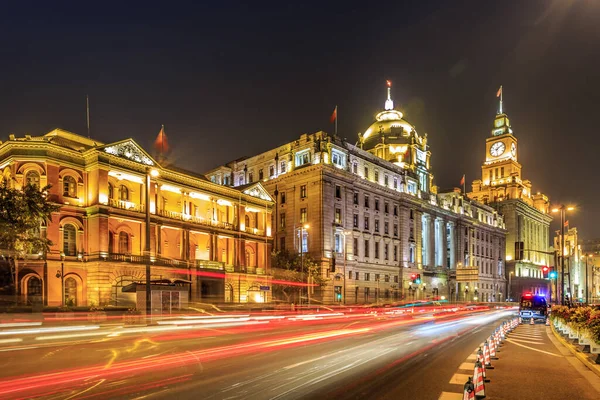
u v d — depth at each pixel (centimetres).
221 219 6066
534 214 14700
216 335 2652
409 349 2036
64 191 4466
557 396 1166
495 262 12525
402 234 8775
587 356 1727
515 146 14725
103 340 2366
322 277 6812
